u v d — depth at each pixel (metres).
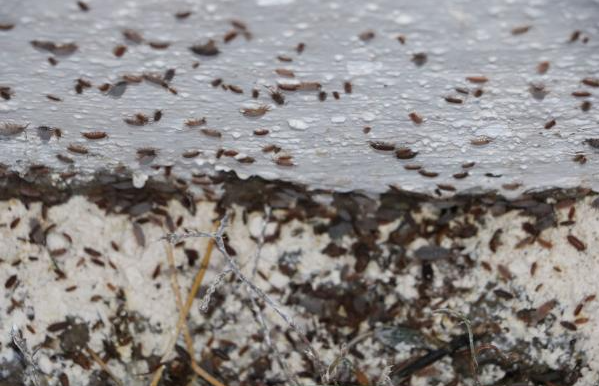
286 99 1.07
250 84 1.06
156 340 1.15
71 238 1.15
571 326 1.14
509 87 1.05
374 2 1.01
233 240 1.15
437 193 1.14
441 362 1.15
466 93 1.06
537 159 1.11
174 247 1.15
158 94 1.07
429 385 1.15
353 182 1.13
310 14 1.01
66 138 1.10
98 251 1.15
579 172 1.12
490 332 1.15
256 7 1.01
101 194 1.14
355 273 1.15
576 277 1.14
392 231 1.15
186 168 1.13
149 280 1.15
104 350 1.15
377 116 1.08
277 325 1.15
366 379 1.15
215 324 1.15
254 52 1.04
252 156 1.12
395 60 1.04
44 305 1.15
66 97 1.07
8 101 1.07
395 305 1.15
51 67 1.05
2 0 1.00
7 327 1.15
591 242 1.14
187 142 1.11
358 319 1.15
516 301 1.15
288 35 1.03
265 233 1.15
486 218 1.14
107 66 1.05
